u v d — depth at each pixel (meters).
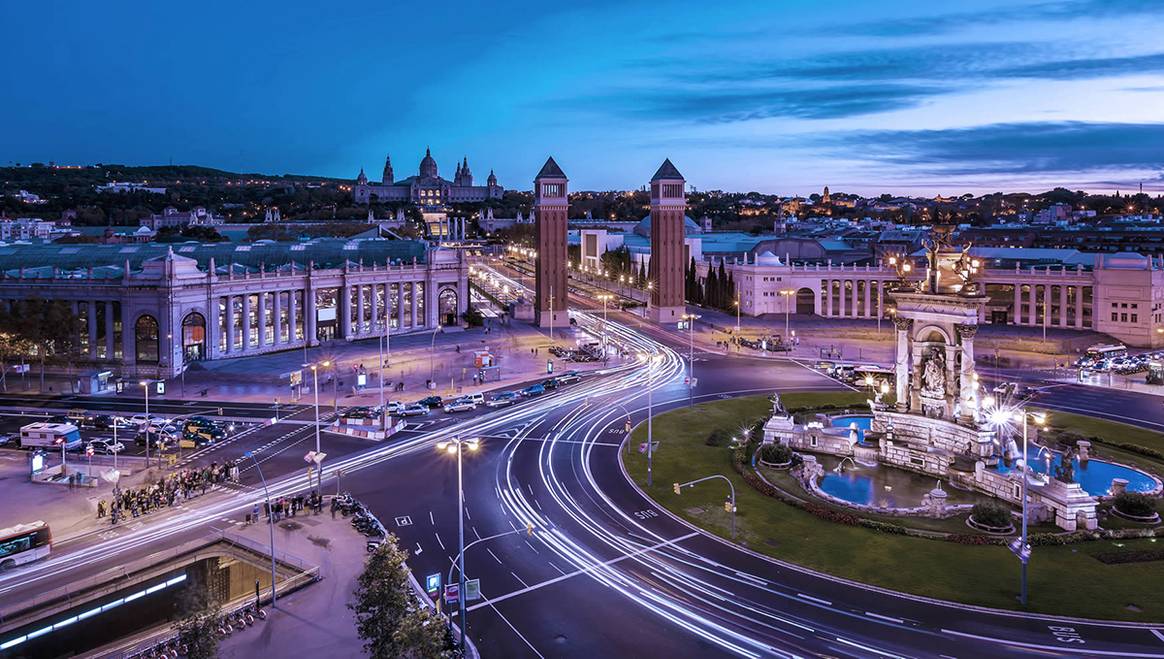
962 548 71.12
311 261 181.25
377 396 134.00
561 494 86.62
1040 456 96.88
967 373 95.88
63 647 62.31
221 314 160.38
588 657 53.81
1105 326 177.25
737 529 76.38
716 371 155.75
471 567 68.06
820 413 120.94
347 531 76.00
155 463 98.25
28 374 146.62
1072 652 53.62
